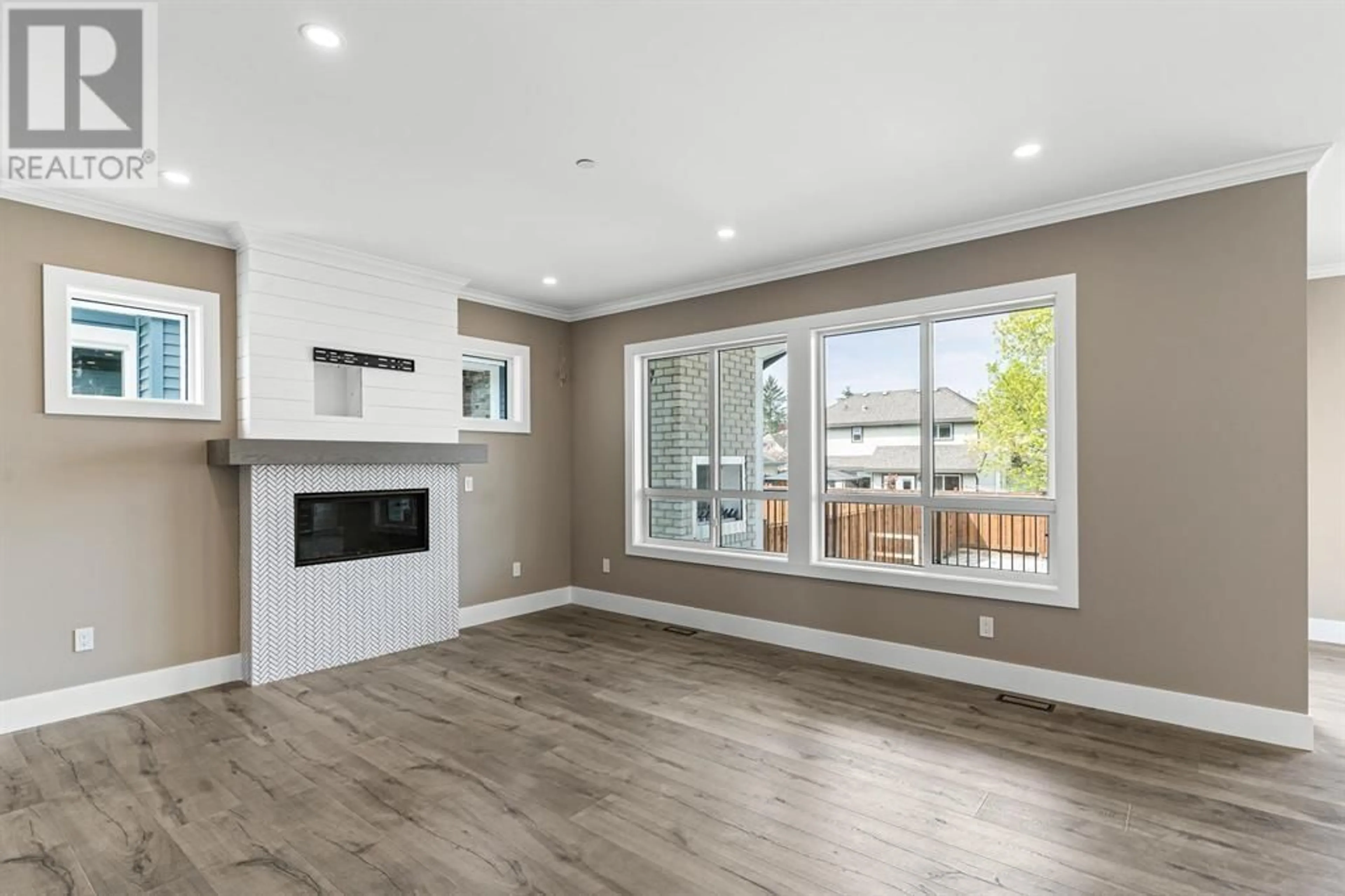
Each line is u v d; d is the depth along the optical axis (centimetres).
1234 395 321
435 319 505
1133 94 253
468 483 550
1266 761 293
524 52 225
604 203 364
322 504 441
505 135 285
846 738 322
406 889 211
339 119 270
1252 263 316
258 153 301
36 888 213
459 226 399
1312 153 297
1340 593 472
